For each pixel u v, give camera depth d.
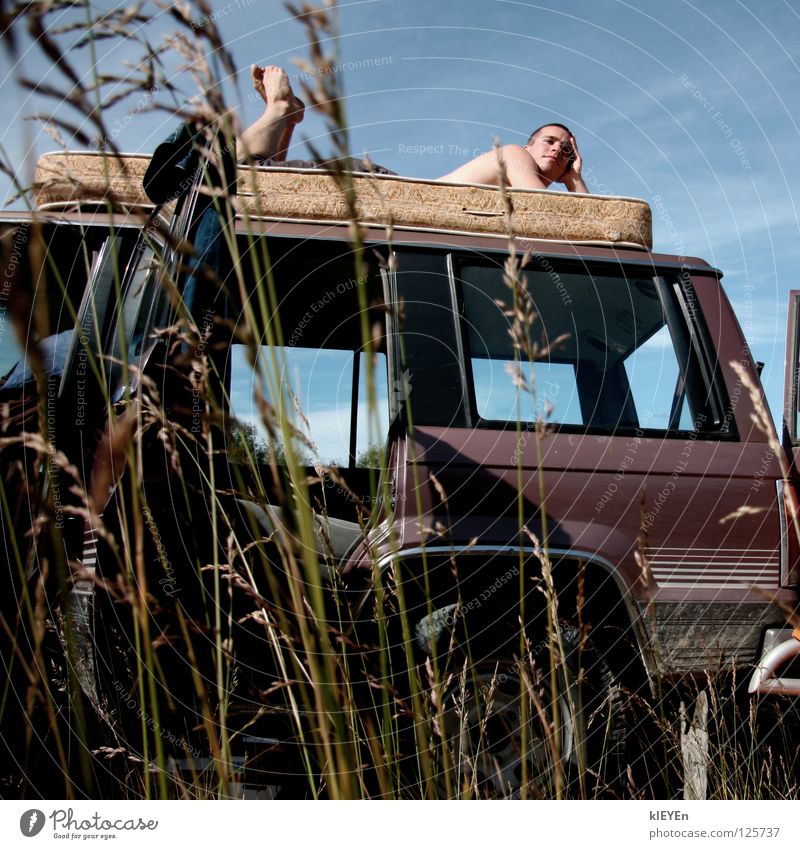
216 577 1.20
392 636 1.99
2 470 1.45
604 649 2.20
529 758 2.02
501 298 2.43
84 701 1.49
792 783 2.05
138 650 1.15
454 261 2.41
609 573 2.18
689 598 2.22
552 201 2.61
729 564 2.28
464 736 1.83
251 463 1.13
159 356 1.59
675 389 2.48
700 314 2.56
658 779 2.21
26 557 1.42
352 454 3.27
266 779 1.79
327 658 1.05
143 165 2.10
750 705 2.11
